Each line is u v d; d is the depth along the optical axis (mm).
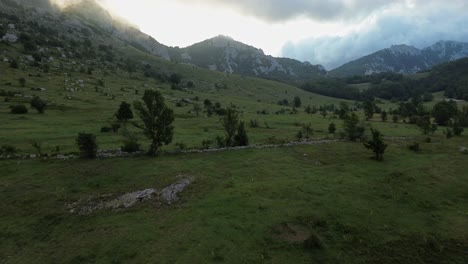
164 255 18281
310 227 22453
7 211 24047
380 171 38219
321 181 32469
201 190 28344
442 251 20906
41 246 19531
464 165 42969
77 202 25656
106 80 153250
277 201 26375
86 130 60375
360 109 170500
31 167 33594
